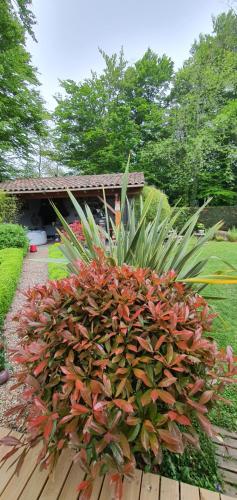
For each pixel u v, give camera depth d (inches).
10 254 184.7
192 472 46.1
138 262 66.3
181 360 37.8
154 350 38.1
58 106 554.9
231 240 326.3
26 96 389.7
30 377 38.9
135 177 341.4
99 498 38.5
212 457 48.8
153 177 489.1
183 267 67.4
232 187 464.1
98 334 41.2
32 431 35.6
